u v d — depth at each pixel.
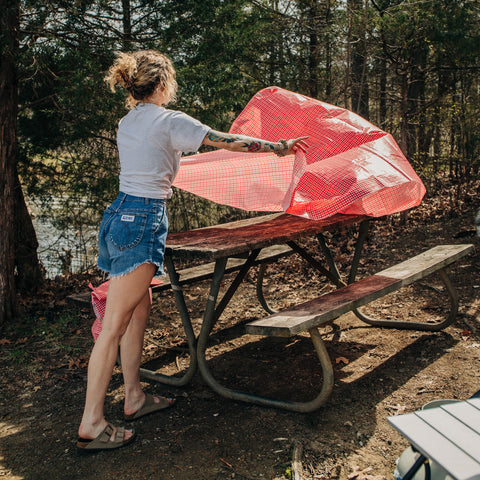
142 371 3.37
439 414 1.53
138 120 2.46
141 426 2.76
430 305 4.37
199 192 3.33
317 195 3.11
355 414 2.76
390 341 3.74
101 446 2.51
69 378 3.49
